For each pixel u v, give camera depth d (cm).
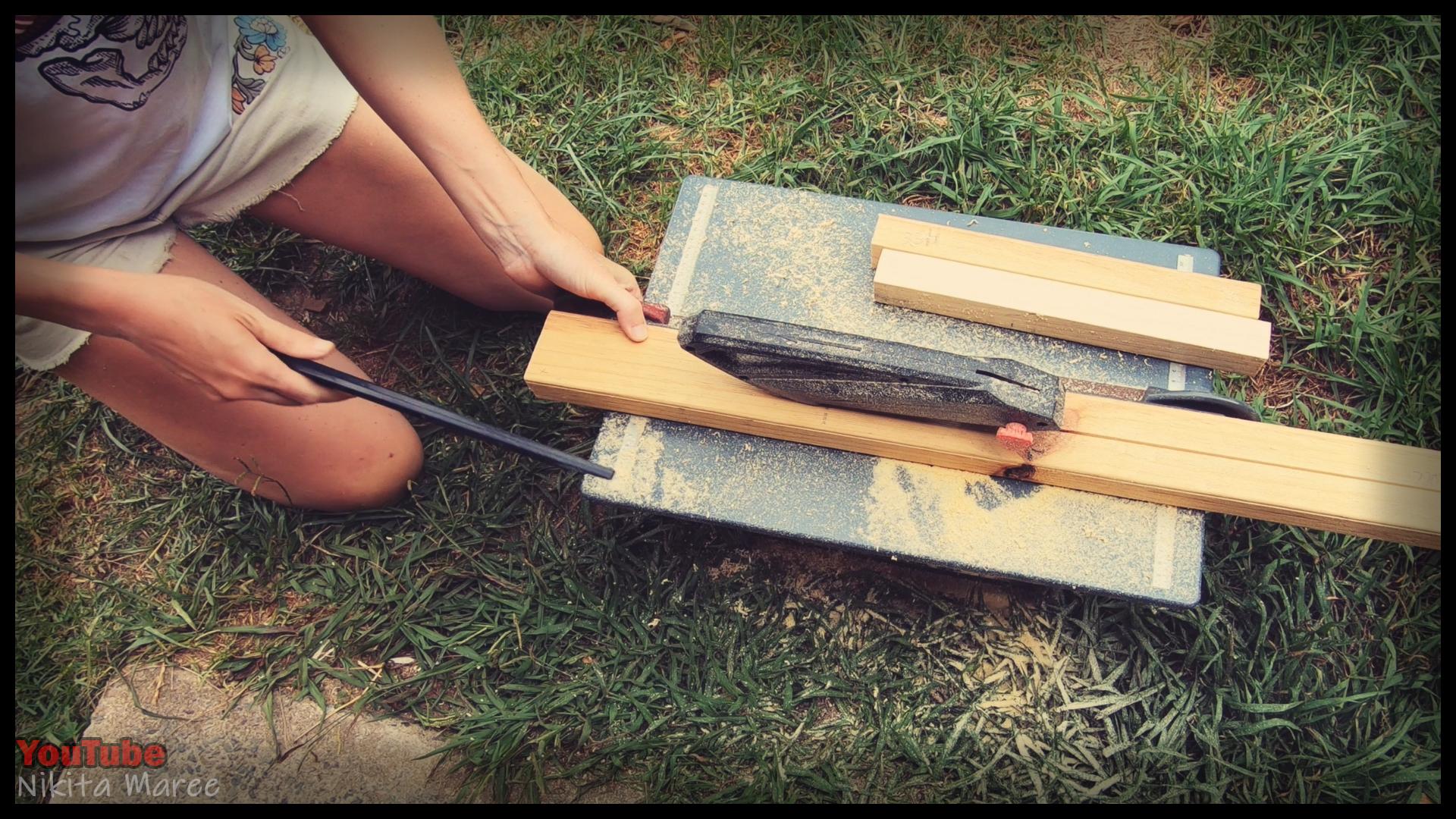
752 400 135
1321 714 145
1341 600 153
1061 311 138
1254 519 155
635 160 189
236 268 183
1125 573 129
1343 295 171
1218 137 179
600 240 180
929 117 190
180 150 141
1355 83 183
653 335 140
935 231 144
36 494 168
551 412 170
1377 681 146
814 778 145
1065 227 178
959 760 146
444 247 164
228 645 157
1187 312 137
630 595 156
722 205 152
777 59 195
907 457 134
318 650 156
